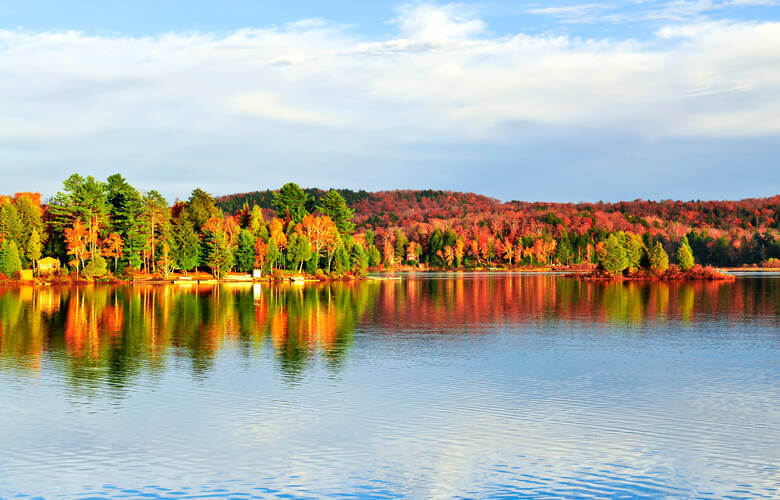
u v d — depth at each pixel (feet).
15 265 426.10
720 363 142.10
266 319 225.15
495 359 146.10
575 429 92.53
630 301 311.88
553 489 71.97
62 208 468.75
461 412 101.04
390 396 110.83
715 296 343.67
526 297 339.77
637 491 71.51
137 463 79.15
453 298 330.54
